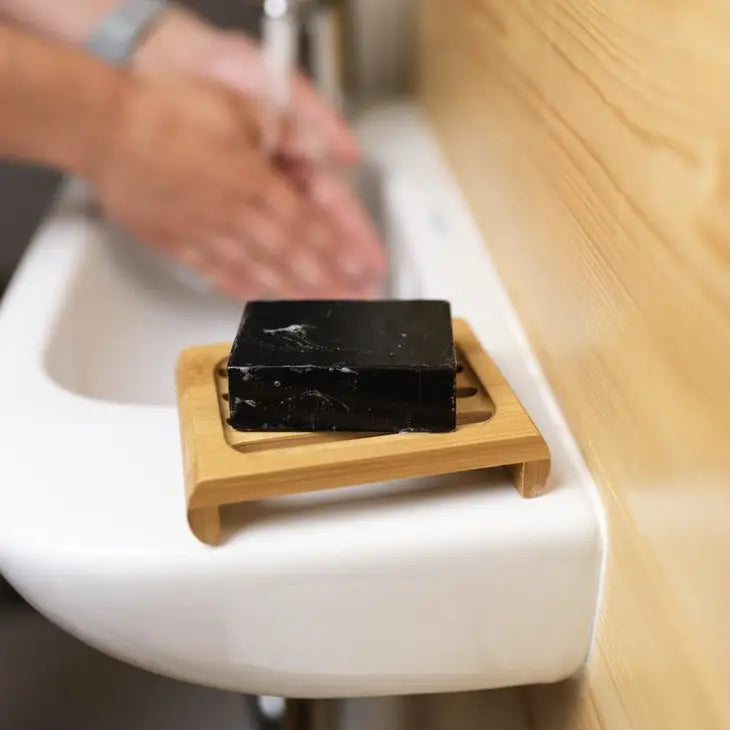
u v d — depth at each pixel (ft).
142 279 1.90
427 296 1.53
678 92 0.74
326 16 2.07
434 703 1.70
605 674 1.02
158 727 2.31
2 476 1.06
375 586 0.98
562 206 1.10
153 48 1.91
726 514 0.69
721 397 0.69
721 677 0.72
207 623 0.99
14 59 1.70
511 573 1.00
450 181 1.95
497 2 1.40
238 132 1.90
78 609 0.99
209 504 0.93
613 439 0.95
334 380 0.98
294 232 1.91
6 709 2.34
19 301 1.51
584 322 1.03
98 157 1.79
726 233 0.66
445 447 0.97
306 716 1.59
